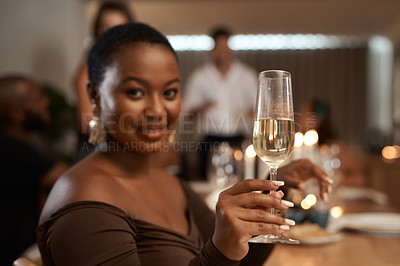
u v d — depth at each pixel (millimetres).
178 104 952
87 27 6082
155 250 902
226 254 655
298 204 1752
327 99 8555
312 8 6812
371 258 1323
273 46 8594
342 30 8070
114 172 936
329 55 8562
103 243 762
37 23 5254
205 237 1112
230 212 642
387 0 6406
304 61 8578
